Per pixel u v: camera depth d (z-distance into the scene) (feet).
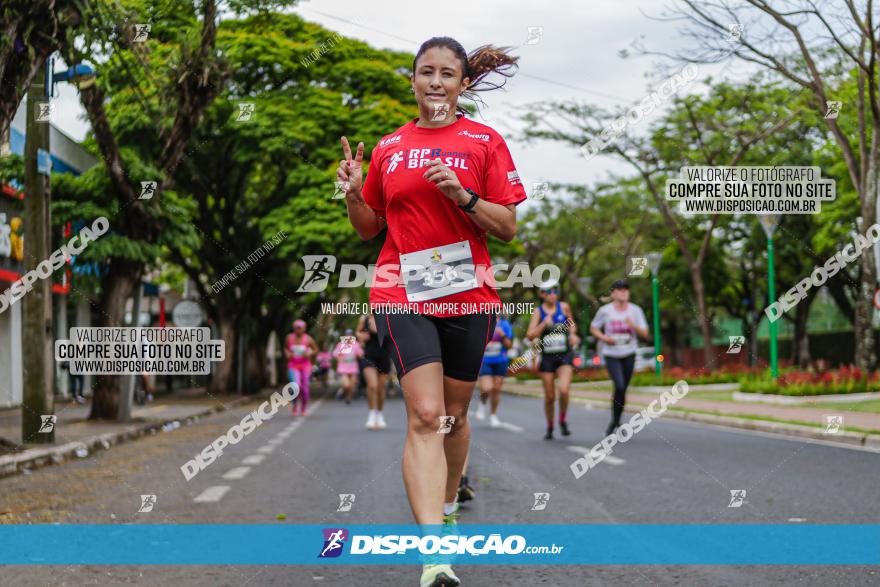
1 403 72.33
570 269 137.49
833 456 31.14
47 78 39.93
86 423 50.34
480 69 13.32
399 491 24.27
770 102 78.23
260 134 79.56
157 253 52.42
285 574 14.87
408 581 14.38
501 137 12.82
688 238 121.70
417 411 11.91
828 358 131.75
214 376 92.94
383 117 82.84
